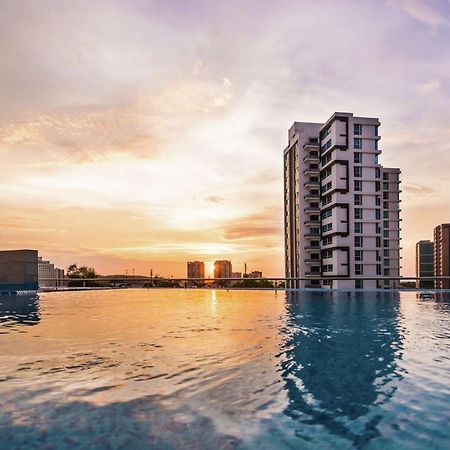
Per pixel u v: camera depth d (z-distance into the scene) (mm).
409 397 5145
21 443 3857
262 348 8312
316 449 3744
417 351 8055
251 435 4035
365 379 5973
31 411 4648
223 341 9133
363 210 48406
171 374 6188
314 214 53938
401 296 27375
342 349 8242
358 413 4617
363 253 48000
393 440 3924
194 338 9539
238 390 5426
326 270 50562
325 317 14375
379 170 50062
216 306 19203
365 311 16812
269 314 15406
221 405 4855
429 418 4461
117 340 9227
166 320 13258
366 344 8852
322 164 52469
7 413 4586
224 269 96250
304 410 4695
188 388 5488
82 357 7355
